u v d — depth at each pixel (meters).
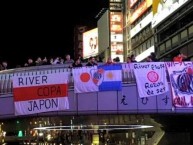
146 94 35.66
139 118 40.31
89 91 35.94
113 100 36.06
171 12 82.00
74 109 36.16
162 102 35.94
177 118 40.06
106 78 35.91
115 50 108.81
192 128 49.25
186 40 75.88
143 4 98.25
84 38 134.62
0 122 41.00
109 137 62.66
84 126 48.22
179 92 35.81
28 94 36.31
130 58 37.31
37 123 43.00
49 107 36.09
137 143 61.25
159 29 89.38
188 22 76.62
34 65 41.72
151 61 37.00
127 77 36.09
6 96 36.84
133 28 105.81
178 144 50.78
